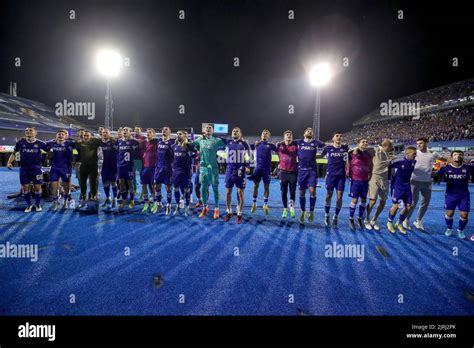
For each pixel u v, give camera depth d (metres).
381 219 6.24
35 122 31.59
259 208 7.14
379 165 5.18
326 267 3.49
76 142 6.56
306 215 6.42
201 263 3.51
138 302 2.65
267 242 4.39
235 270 3.34
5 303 2.60
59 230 4.79
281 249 4.09
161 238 4.46
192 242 4.30
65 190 6.45
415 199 5.34
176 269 3.33
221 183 12.09
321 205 7.85
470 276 3.32
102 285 2.92
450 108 33.97
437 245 4.44
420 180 5.22
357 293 2.88
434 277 3.28
